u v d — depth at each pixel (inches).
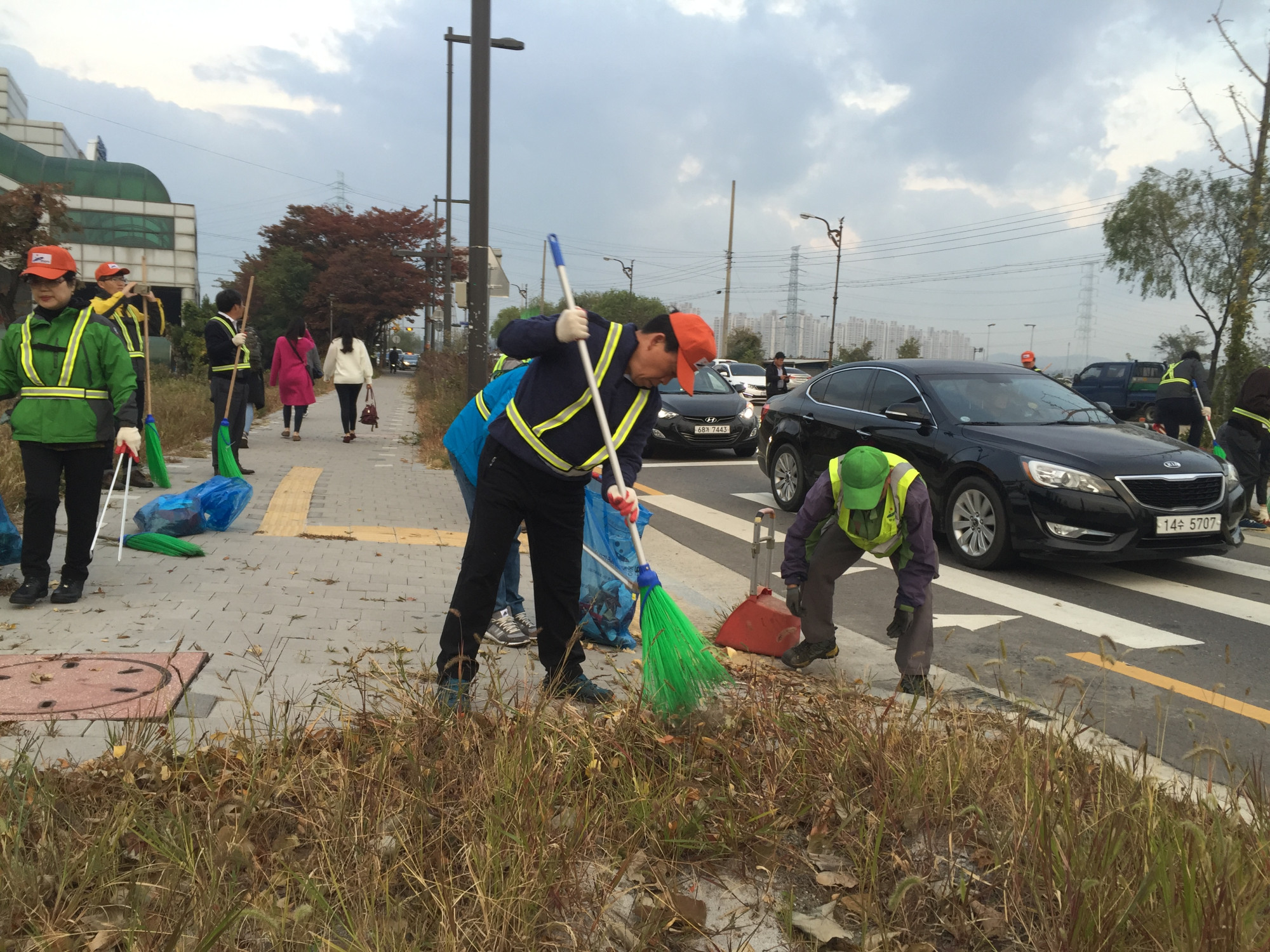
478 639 145.6
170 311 2017.7
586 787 114.1
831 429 372.5
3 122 2084.2
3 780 102.5
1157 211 1047.0
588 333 139.6
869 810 114.5
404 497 373.7
